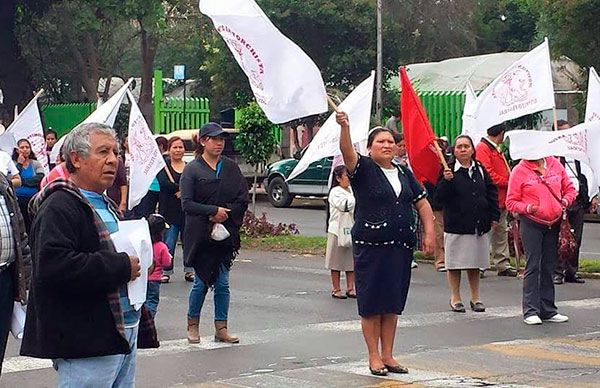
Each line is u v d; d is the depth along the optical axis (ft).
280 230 72.23
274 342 36.86
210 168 35.91
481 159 53.42
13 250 23.63
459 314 43.04
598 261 57.57
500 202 53.88
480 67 125.49
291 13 129.39
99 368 19.36
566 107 115.55
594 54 99.04
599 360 33.65
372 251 30.94
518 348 35.70
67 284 18.84
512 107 52.08
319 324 40.73
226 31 30.09
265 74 30.25
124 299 19.89
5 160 39.24
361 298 31.19
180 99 126.72
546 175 41.04
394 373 31.50
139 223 20.18
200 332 38.86
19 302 23.73
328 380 30.68
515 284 52.06
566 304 45.93
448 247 43.27
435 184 43.45
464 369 32.17
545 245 41.19
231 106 139.44
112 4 131.03
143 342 21.39
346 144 30.81
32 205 19.69
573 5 95.50
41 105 143.84
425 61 159.53
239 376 31.40
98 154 19.86
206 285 36.06
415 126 42.42
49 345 19.06
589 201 52.70
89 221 19.38
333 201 46.55
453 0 162.09
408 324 40.57
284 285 51.78
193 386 30.07
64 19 140.36
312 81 30.37
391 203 31.09
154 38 162.20
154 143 50.03
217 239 35.58
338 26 130.21
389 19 133.80
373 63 131.34
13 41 130.52
